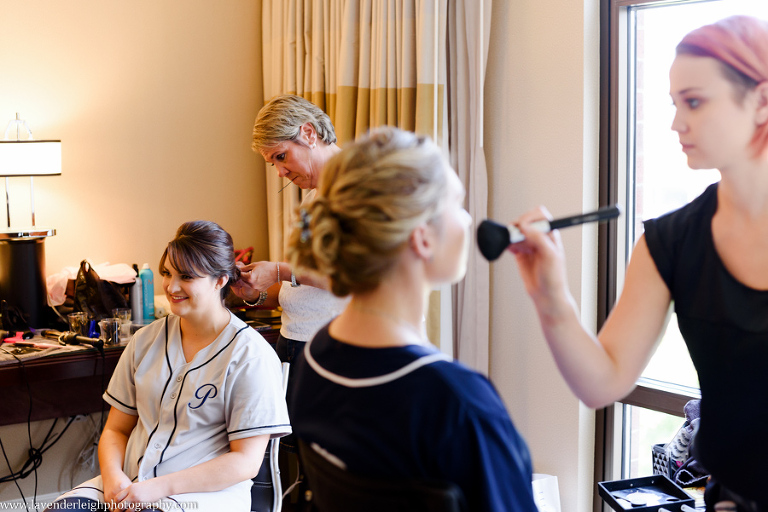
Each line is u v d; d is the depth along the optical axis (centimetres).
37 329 297
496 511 79
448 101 286
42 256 302
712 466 101
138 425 206
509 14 274
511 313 282
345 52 302
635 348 109
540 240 96
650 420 260
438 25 273
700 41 97
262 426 194
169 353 205
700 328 102
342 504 87
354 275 86
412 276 87
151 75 345
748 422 97
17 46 315
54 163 298
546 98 263
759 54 92
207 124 360
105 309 295
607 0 253
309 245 92
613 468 267
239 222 372
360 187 84
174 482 184
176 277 199
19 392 305
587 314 262
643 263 110
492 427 80
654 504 198
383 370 84
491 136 285
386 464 82
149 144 347
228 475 188
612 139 256
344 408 86
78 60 328
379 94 290
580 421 264
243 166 371
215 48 358
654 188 254
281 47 343
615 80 253
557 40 258
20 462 319
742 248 98
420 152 85
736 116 95
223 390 197
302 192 342
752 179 95
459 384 81
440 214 86
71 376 271
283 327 240
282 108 217
